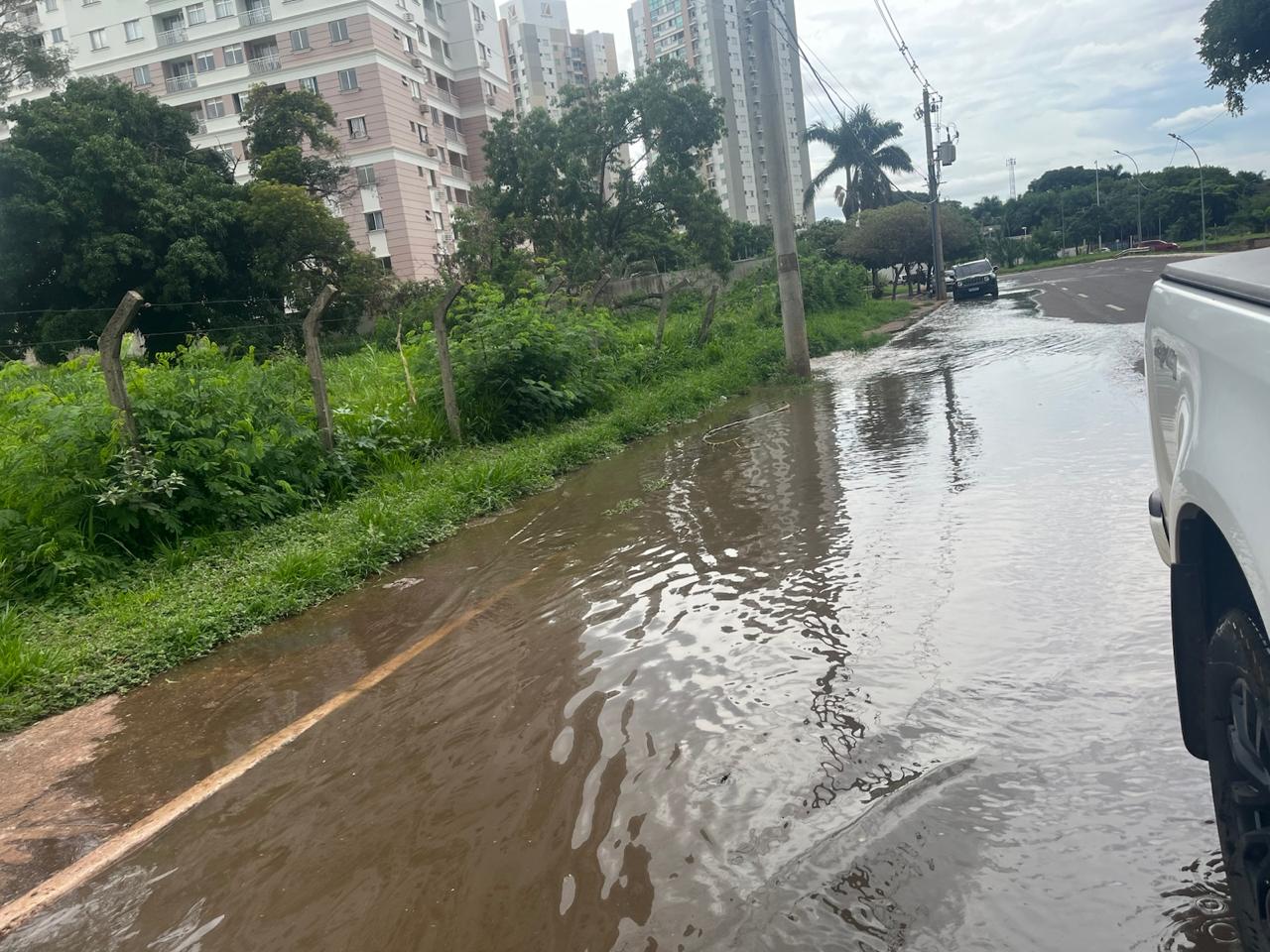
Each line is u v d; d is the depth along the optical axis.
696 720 3.53
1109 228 86.62
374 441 10.19
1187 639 2.05
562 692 4.02
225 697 4.73
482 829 3.00
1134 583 4.24
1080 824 2.52
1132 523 5.17
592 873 2.65
